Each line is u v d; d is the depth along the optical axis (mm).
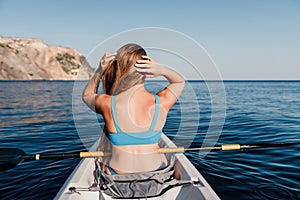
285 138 5168
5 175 3168
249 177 3041
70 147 4621
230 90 30578
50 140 5184
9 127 6723
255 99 16953
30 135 5688
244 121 7418
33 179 3041
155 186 1966
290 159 3723
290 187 2766
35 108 11445
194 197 1986
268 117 8344
